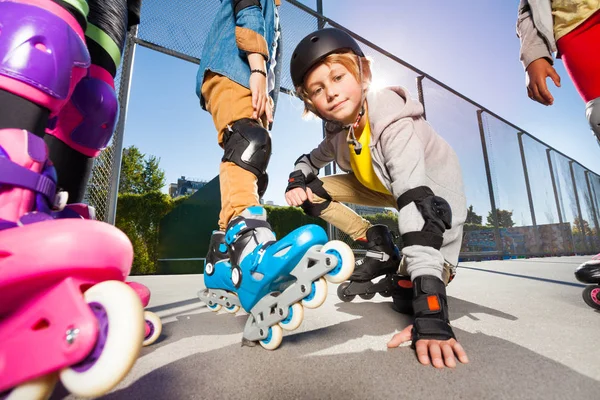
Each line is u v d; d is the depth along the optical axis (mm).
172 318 1272
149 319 856
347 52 1090
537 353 744
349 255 689
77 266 365
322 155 1555
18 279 344
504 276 2828
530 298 1586
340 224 1623
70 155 926
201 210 7703
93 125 930
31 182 480
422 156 979
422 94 5645
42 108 536
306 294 684
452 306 1371
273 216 7938
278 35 1389
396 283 1296
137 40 3381
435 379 595
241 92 1023
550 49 1353
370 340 884
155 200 9227
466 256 6230
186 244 8273
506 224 7262
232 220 884
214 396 534
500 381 583
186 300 1717
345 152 1391
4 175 452
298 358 730
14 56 493
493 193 6926
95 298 369
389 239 1458
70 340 334
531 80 1403
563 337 885
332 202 1594
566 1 1271
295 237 691
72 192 948
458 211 1196
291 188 1462
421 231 850
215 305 1274
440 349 695
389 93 1124
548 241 8719
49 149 872
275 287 786
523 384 569
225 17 1151
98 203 2729
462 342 836
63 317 348
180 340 918
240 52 1070
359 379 599
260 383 586
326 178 1633
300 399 521
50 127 660
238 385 578
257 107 989
